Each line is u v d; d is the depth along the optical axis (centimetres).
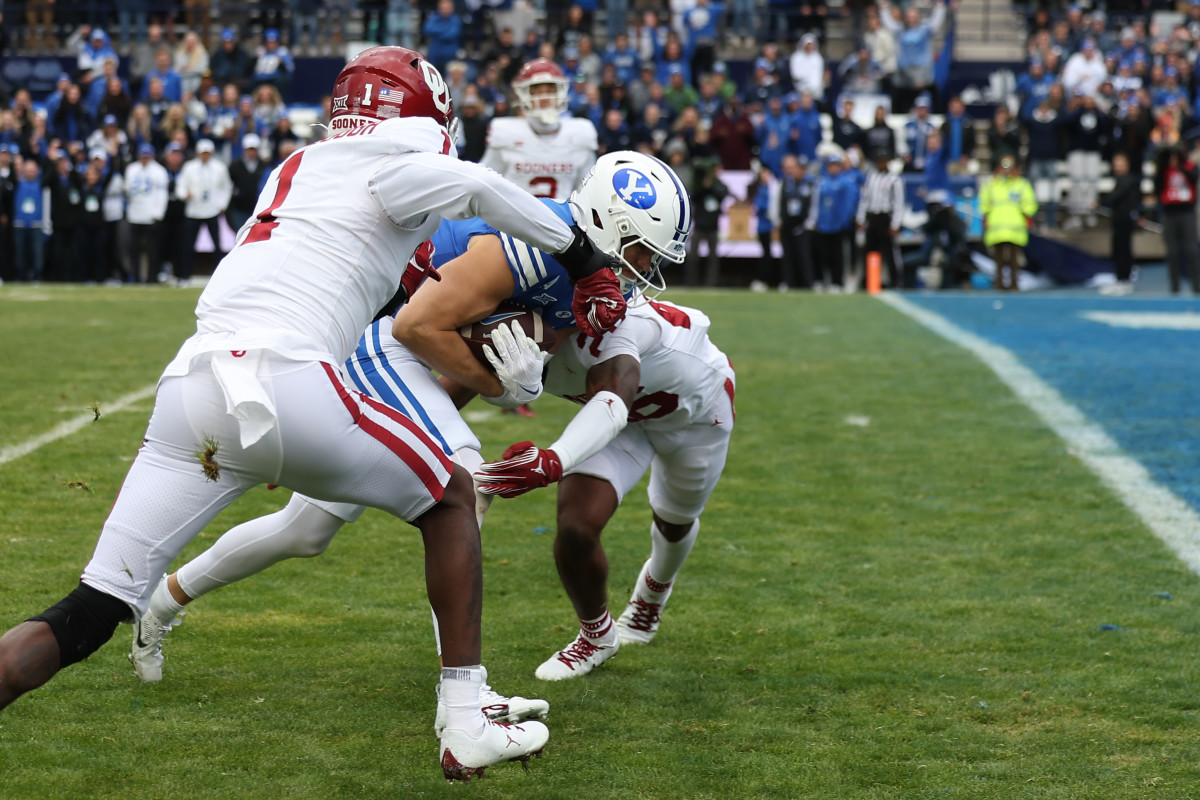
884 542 1812
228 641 1367
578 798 1034
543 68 2891
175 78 6488
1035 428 2622
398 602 1512
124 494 940
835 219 5747
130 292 5294
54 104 6462
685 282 5925
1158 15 8050
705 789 1054
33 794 1012
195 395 925
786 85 6488
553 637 1415
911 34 6938
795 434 2552
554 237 1005
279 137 5794
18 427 2400
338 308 963
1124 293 5881
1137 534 1855
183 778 1049
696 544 1794
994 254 5909
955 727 1183
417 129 999
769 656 1370
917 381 3200
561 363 1223
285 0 7456
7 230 5766
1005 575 1659
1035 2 7831
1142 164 6456
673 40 6612
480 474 1059
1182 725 1190
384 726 1166
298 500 1171
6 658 881
